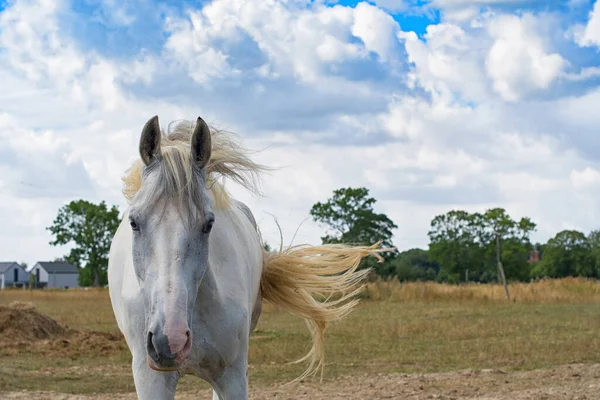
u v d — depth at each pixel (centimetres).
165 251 327
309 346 1273
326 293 505
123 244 421
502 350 1179
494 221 6850
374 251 505
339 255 499
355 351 1219
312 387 861
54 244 6612
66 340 1386
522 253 6831
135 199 346
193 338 381
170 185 338
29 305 1532
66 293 4669
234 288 398
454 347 1249
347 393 802
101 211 6625
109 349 1304
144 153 351
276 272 484
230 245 407
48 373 1015
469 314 2012
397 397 765
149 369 376
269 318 1995
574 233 7500
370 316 1967
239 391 400
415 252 7969
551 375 904
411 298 2714
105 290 5469
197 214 339
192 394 841
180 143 389
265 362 1102
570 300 2670
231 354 394
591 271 7362
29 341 1387
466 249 6888
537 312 2078
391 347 1270
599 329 1525
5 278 10012
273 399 771
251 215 512
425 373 962
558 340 1317
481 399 727
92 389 886
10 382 912
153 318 316
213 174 421
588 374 905
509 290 3014
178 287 321
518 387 816
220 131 434
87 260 6650
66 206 6638
